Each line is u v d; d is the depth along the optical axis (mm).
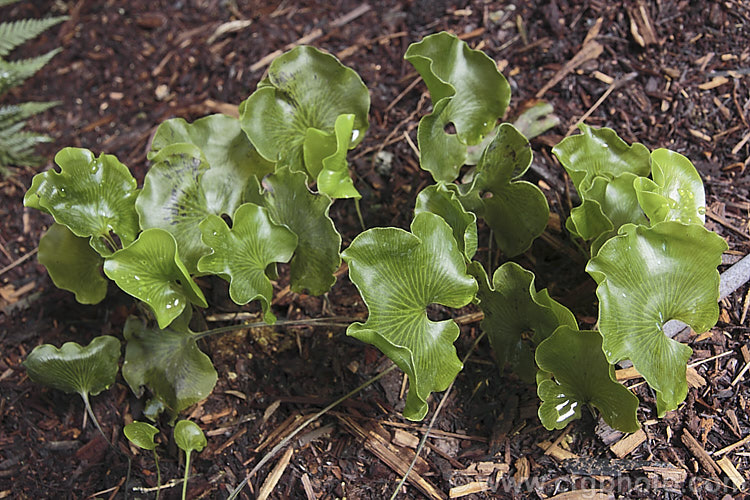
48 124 769
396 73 740
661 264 586
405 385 649
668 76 703
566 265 663
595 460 620
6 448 657
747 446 614
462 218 608
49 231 638
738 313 639
